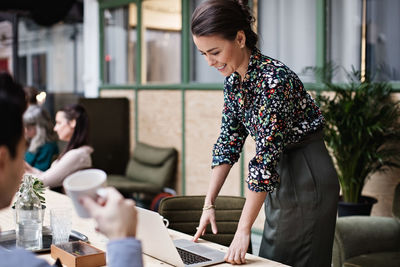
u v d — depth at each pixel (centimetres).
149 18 654
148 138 661
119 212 104
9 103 103
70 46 780
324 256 231
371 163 393
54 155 452
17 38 772
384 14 443
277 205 229
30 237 203
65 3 759
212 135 572
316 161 223
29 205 203
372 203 400
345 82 462
